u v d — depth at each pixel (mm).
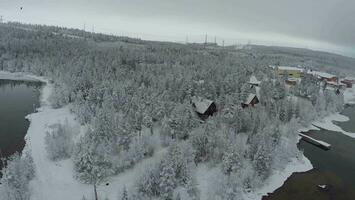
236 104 88000
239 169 61781
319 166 75562
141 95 95125
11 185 52188
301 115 103438
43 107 109750
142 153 67562
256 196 59844
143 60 183625
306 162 76625
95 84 110500
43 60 179250
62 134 74375
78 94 104375
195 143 68750
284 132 87625
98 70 136875
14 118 97312
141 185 55219
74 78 123875
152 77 126312
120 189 58188
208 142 68750
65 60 170375
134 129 75000
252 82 134750
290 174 69625
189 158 65500
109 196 56375
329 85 172000
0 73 171875
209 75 133250
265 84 119188
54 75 152750
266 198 59656
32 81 157125
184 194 56281
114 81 118062
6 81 155875
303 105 107062
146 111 77875
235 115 82938
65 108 107688
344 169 74938
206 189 59594
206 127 72125
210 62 179125
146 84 124312
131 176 62906
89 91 103500
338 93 142875
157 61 184375
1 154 71375
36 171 63219
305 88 131375
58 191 57188
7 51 195500
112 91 102875
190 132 76312
